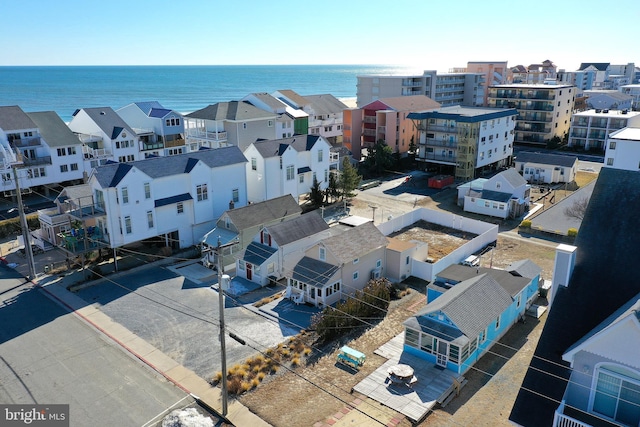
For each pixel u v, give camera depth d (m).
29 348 31.72
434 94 113.00
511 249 47.53
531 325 33.78
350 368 29.44
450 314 28.62
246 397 27.03
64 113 169.00
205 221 49.50
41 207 59.72
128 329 33.97
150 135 75.88
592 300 16.67
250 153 55.53
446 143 74.31
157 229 45.81
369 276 40.28
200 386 28.00
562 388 15.75
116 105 195.75
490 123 74.56
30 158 63.53
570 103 105.25
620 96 117.00
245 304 37.53
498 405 25.50
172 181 46.41
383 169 76.69
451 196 65.81
